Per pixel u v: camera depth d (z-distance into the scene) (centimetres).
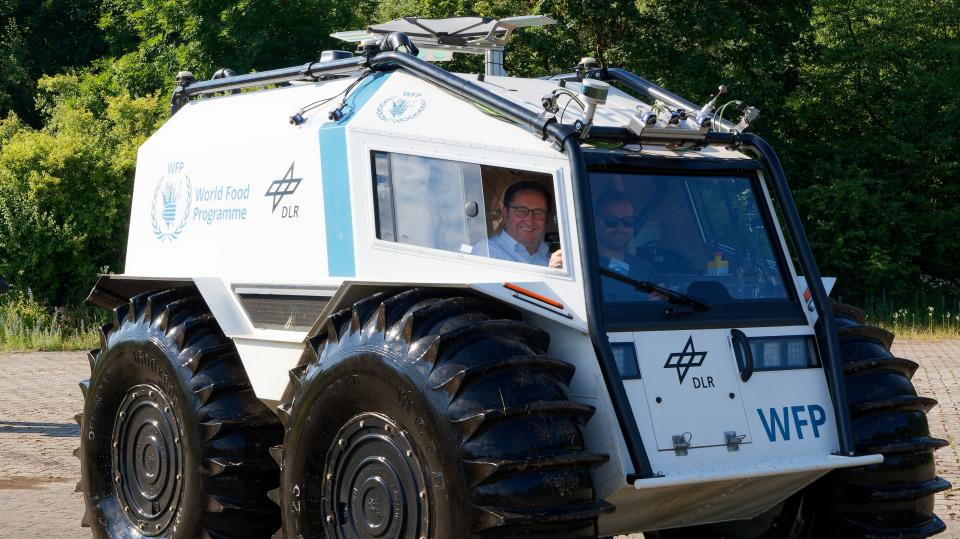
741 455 590
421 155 654
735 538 712
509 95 693
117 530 776
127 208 3180
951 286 3472
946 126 3569
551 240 608
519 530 514
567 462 522
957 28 3794
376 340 576
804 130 3831
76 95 4562
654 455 565
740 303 634
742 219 667
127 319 790
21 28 5681
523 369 541
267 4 3722
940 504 933
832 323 636
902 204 3466
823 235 3400
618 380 559
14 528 864
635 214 627
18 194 3042
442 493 529
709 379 598
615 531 638
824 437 621
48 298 3031
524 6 3512
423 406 538
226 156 778
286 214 716
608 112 683
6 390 1817
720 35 3241
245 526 705
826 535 650
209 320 740
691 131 657
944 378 1853
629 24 3331
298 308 695
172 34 4231
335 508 606
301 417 617
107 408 793
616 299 593
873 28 3741
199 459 702
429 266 637
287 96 769
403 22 848
